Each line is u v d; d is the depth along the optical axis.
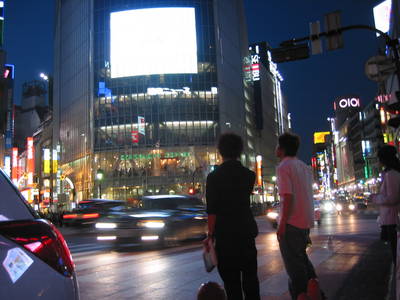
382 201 5.40
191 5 77.69
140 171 70.50
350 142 142.50
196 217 13.27
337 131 181.12
